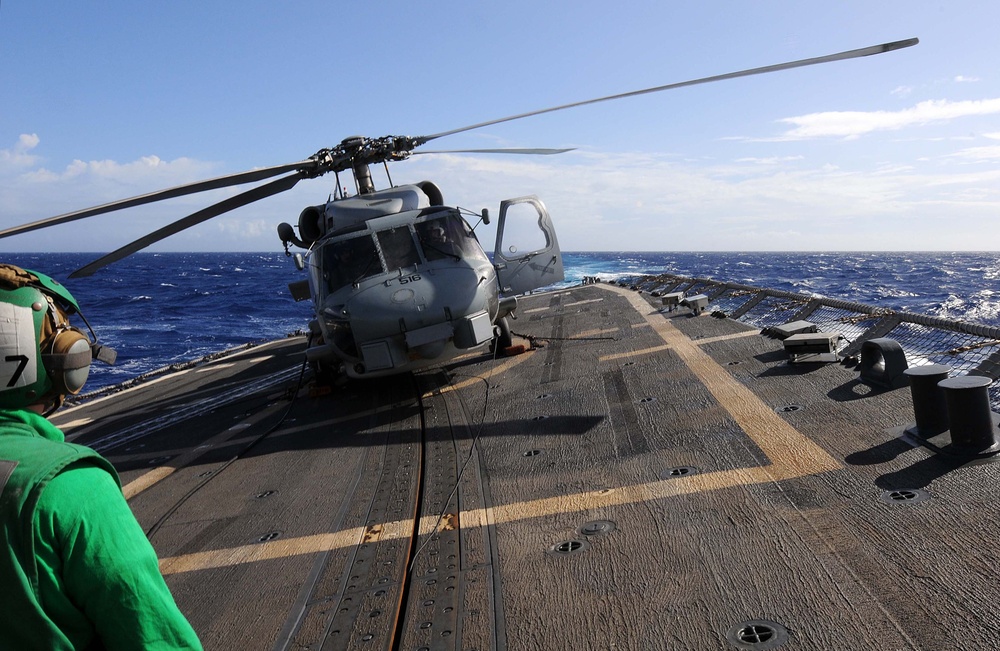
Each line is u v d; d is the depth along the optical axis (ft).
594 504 15.72
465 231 33.83
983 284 179.42
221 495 20.99
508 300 37.14
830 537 12.34
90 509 4.46
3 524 4.23
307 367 45.19
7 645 4.33
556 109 30.42
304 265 34.17
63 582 4.35
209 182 27.91
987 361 20.66
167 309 153.17
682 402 23.03
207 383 45.65
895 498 13.50
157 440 30.27
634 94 27.73
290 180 35.37
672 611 10.85
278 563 15.20
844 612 10.07
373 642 11.39
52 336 5.03
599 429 21.62
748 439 18.29
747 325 36.96
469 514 16.38
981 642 8.98
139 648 4.45
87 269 28.66
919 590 10.32
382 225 32.42
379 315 29.45
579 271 248.73
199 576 15.14
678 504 14.94
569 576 12.55
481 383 31.81
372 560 14.66
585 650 10.26
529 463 19.54
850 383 22.26
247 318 133.49
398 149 35.73
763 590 11.01
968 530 11.82
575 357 34.63
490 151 35.22
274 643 11.80
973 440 14.82
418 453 22.43
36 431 4.96
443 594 12.66
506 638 10.91
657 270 264.72
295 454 24.57
